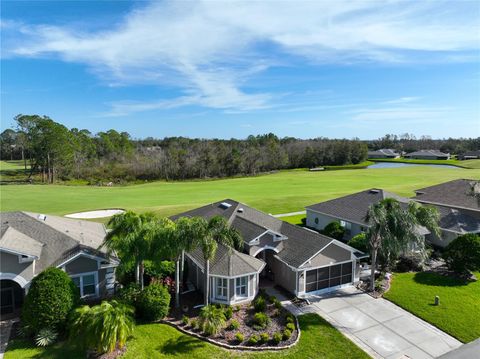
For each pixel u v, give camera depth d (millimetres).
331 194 60781
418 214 28453
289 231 28406
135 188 72688
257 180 87250
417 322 20094
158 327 18953
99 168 97438
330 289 24469
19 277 19078
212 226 20125
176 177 100125
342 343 17875
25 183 81625
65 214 44906
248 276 22266
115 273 23500
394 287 24828
